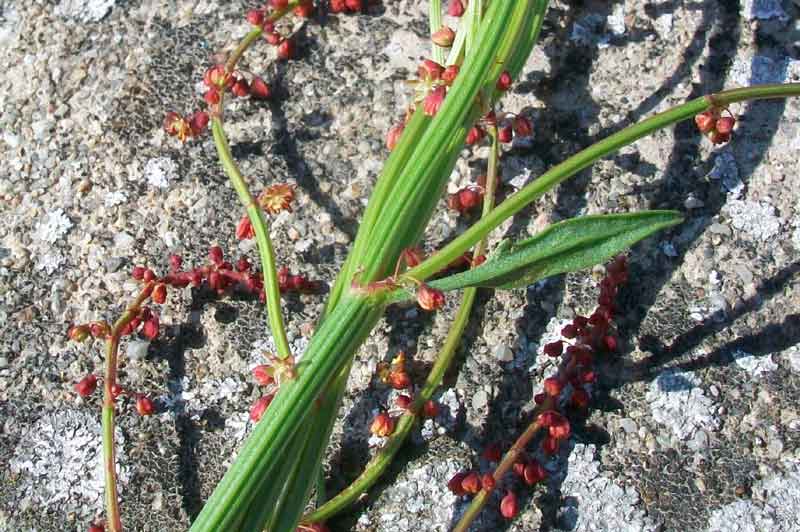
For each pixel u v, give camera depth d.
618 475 0.14
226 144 0.15
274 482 0.13
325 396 0.14
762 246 0.15
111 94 0.17
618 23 0.17
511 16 0.14
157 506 0.15
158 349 0.15
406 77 0.17
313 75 0.17
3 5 0.18
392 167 0.14
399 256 0.14
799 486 0.14
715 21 0.17
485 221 0.13
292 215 0.16
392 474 0.14
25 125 0.17
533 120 0.16
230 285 0.15
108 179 0.16
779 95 0.14
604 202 0.16
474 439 0.15
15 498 0.15
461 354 0.15
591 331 0.15
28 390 0.15
